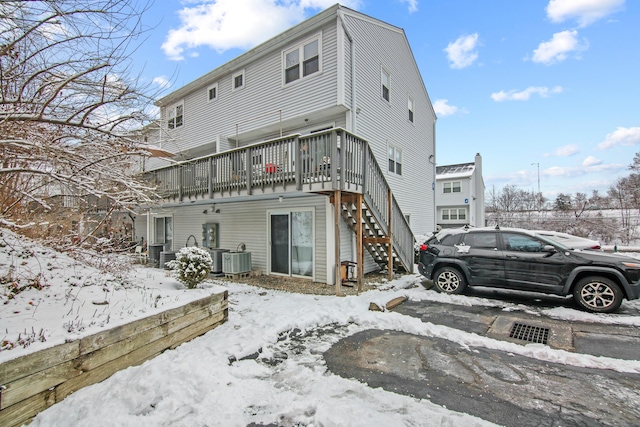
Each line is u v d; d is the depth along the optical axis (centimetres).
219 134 1138
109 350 299
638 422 246
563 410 263
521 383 309
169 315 374
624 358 369
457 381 314
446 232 743
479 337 425
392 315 514
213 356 350
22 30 326
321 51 876
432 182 1584
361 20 945
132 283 531
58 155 354
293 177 687
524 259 607
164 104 482
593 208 3212
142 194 463
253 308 575
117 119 378
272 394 283
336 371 338
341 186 638
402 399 273
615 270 533
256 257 980
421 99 1456
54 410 242
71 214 546
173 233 1308
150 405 258
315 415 245
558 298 645
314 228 842
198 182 905
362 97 935
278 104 973
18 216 468
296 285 797
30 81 348
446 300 638
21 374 229
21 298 361
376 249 939
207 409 254
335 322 507
